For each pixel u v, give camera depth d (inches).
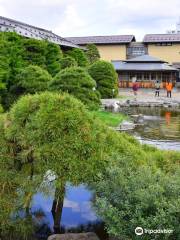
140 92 1923.0
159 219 187.0
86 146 237.9
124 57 2780.5
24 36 1349.7
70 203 313.7
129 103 1355.8
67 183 250.4
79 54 1716.3
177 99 1526.8
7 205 245.3
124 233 199.5
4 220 248.8
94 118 262.4
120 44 2773.1
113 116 935.0
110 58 2800.2
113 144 256.5
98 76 1461.6
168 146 658.2
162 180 210.1
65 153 234.5
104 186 218.7
